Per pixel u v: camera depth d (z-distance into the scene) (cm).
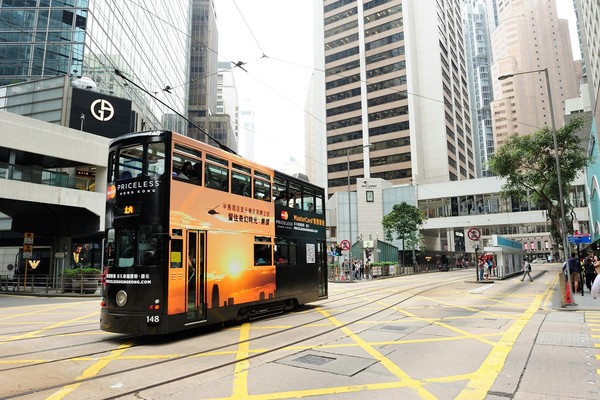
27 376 659
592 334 919
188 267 970
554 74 16175
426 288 2391
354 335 962
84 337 1002
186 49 8544
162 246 918
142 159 969
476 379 609
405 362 713
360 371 661
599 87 3077
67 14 4088
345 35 9538
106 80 4447
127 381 630
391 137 8644
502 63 17025
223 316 1066
